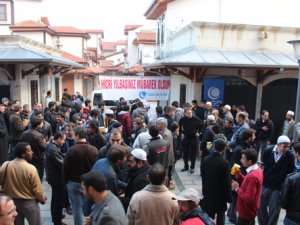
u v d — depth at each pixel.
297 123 7.11
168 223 3.45
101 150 5.16
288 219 4.26
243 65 10.52
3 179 4.31
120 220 2.96
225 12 14.82
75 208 4.95
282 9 14.94
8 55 12.00
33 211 4.41
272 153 5.17
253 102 11.99
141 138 6.29
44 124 7.62
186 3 14.98
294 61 11.37
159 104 16.22
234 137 6.84
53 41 29.00
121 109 10.16
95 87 40.03
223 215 5.04
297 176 4.14
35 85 15.85
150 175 3.50
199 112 10.38
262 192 5.22
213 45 12.33
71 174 4.90
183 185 7.74
